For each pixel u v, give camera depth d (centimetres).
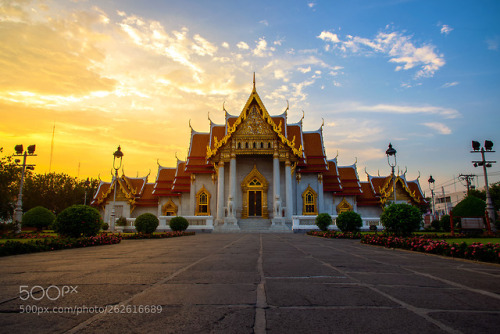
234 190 3853
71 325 336
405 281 584
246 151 3941
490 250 880
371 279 603
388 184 4762
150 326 333
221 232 3516
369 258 976
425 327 333
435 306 412
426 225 4622
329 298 451
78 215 1681
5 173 3030
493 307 409
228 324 340
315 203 4266
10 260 938
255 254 1088
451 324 343
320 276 633
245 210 4084
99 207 5175
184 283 556
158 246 1505
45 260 932
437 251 1080
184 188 4597
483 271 718
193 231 3322
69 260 926
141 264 817
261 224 3850
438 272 697
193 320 353
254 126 4003
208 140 4694
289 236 2602
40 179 6856
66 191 7012
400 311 389
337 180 4569
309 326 335
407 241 1280
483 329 327
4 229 2695
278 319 358
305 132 4725
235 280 586
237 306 409
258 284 548
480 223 2319
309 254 1093
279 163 4031
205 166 4394
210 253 1126
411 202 4756
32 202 6556
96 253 1155
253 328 328
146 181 5294
